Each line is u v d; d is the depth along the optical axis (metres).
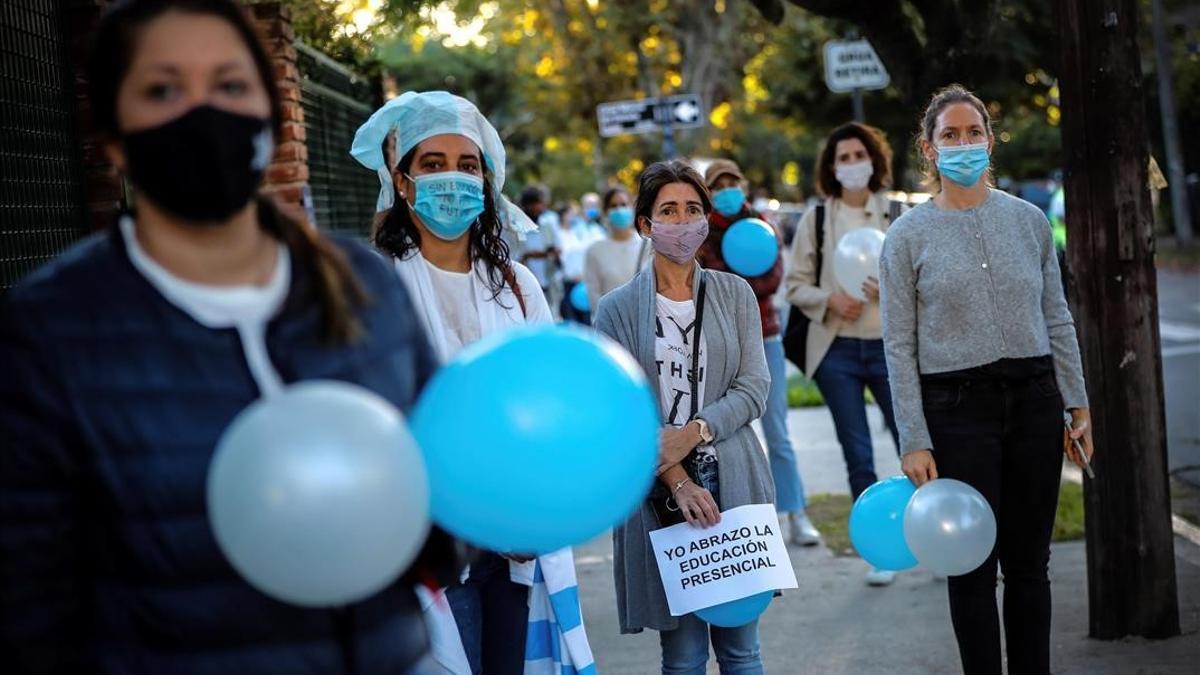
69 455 1.82
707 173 6.88
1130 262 5.12
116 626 1.86
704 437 3.96
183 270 1.92
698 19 23.14
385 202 3.83
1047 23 12.88
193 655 1.86
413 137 3.66
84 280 1.86
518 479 1.94
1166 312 18.27
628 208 8.58
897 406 4.26
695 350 4.04
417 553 2.18
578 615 3.77
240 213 1.94
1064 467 8.61
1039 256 4.26
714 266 6.80
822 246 6.61
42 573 1.82
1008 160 39.34
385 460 1.78
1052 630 5.40
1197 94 30.28
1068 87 5.15
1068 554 6.51
